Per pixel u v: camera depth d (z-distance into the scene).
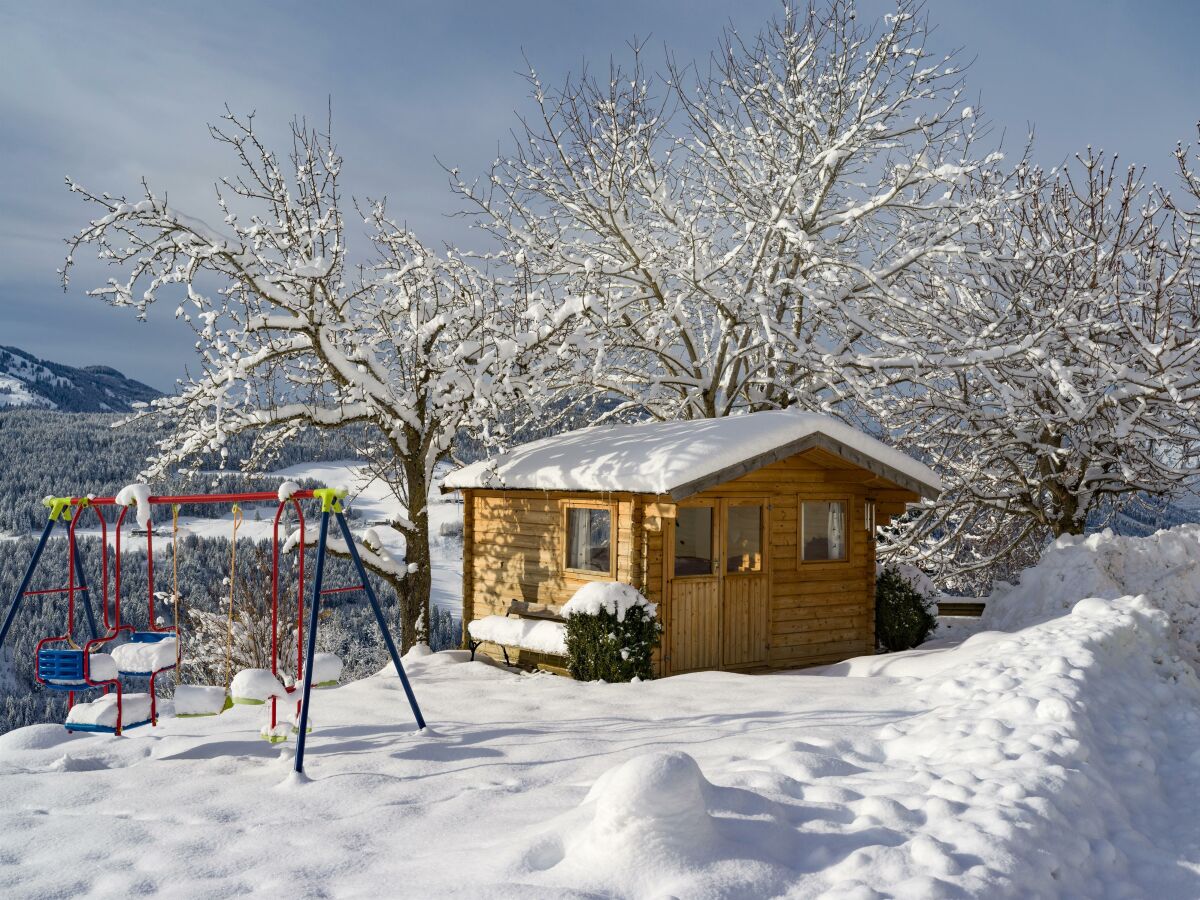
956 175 16.59
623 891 4.12
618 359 20.08
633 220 19.69
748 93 19.64
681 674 12.56
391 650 8.36
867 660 12.16
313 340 14.10
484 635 13.55
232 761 7.32
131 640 8.79
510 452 15.77
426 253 15.83
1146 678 10.08
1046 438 18.70
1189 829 6.04
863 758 6.71
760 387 20.36
